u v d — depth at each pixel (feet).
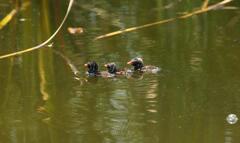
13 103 37.83
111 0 63.82
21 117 35.78
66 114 35.94
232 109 35.96
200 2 61.21
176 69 42.37
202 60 44.11
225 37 50.01
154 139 32.55
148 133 33.24
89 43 49.21
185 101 37.27
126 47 47.75
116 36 50.85
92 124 34.45
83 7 61.00
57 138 32.86
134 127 33.99
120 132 33.53
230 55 44.98
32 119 35.42
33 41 50.49
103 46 48.26
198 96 37.81
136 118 35.14
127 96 38.24
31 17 57.88
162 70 42.29
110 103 37.29
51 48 48.44
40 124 34.76
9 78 41.96
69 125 34.47
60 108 36.81
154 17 56.90
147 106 36.70
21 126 34.55
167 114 35.60
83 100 37.88
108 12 59.06
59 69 43.45
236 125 33.91
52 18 57.31
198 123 34.27
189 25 54.03
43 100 38.06
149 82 40.47
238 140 32.09
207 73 41.42
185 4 60.90
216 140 32.27
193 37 50.21
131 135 33.04
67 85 40.45
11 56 46.78
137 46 47.93
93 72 41.93
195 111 35.88
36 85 40.55
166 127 33.99
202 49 46.75
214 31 51.96
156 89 39.22
